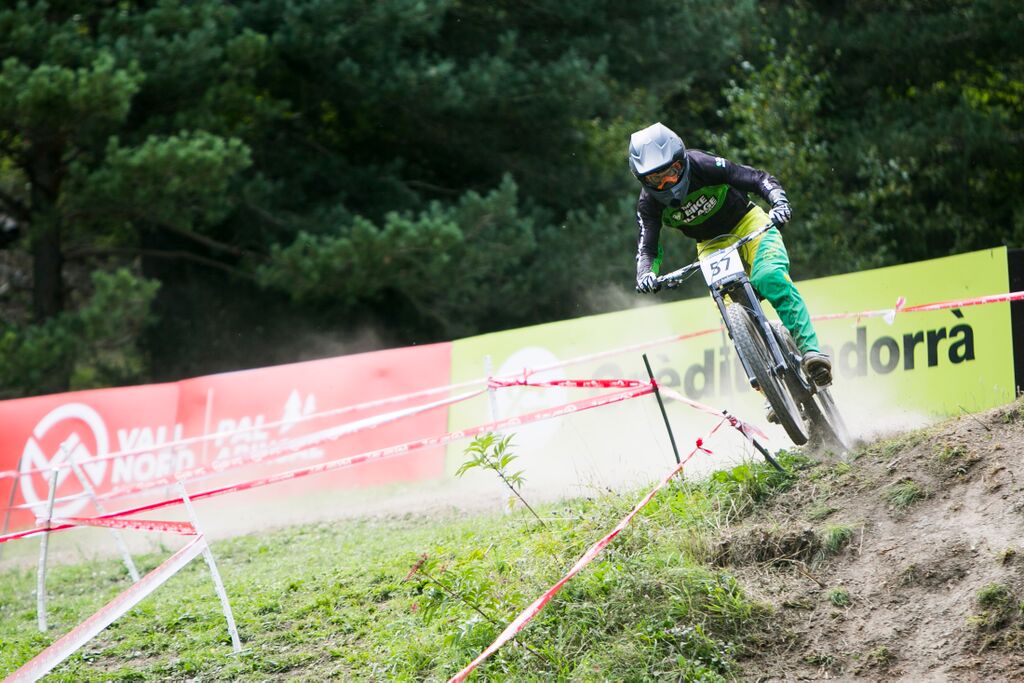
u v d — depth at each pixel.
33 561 15.72
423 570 8.60
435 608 8.04
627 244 25.94
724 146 28.31
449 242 23.33
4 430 17.83
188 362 29.42
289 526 14.73
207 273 29.02
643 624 7.39
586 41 27.12
